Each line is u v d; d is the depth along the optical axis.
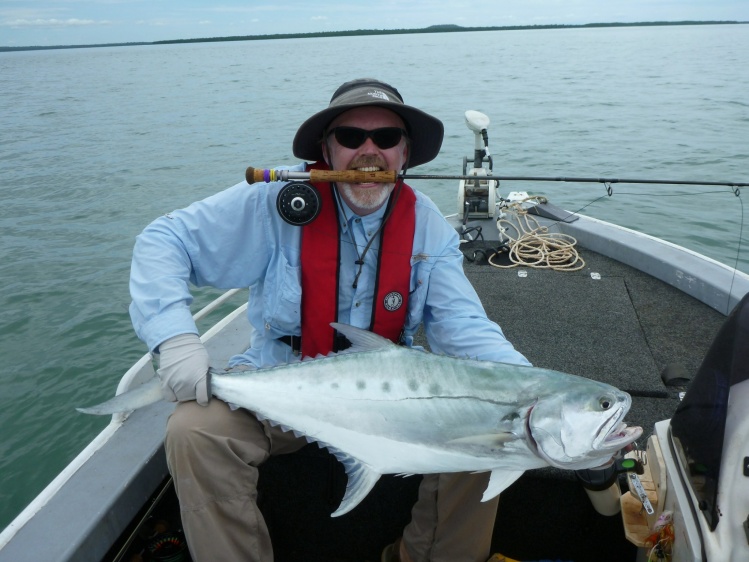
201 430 1.89
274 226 2.29
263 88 32.88
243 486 1.97
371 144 2.26
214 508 1.92
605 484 2.15
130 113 24.39
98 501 2.20
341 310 2.35
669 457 1.96
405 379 1.90
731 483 1.60
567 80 30.75
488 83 30.27
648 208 8.88
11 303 6.75
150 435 2.54
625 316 3.98
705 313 4.02
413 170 12.06
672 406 3.06
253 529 1.98
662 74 32.69
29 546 2.03
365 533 2.66
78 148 16.31
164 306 2.03
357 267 2.30
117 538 2.25
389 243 2.27
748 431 1.61
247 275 2.36
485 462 1.85
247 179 2.18
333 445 1.96
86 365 5.65
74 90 37.78
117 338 6.07
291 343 2.38
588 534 2.50
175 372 1.94
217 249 2.27
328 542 2.71
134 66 70.69
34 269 7.62
